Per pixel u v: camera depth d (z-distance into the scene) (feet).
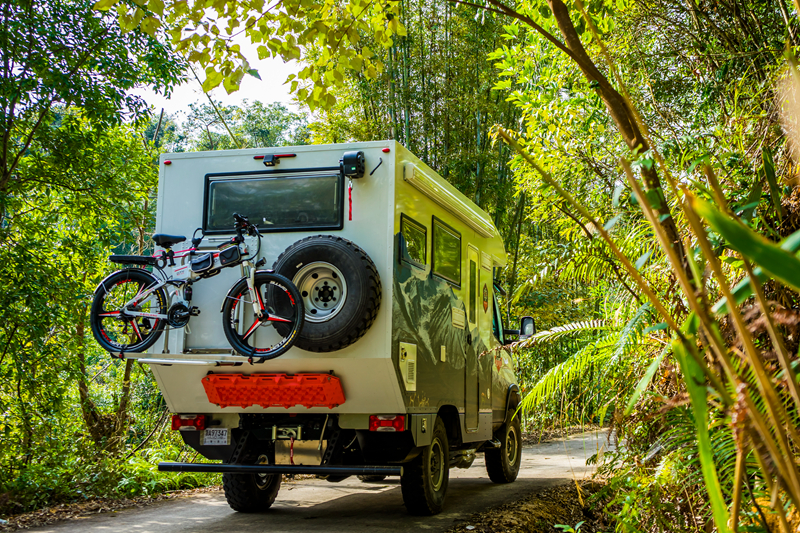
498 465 27.22
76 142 29.68
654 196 5.91
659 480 11.69
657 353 12.54
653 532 12.87
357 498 24.20
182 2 16.19
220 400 18.83
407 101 43.68
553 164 21.04
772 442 3.82
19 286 26.14
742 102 15.23
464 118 44.57
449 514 20.52
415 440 19.11
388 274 17.98
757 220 10.36
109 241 31.50
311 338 17.28
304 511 21.44
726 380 6.73
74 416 33.65
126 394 36.50
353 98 44.57
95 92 29.07
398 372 18.06
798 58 12.41
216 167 19.61
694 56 18.75
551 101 21.90
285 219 18.94
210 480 27.99
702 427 3.91
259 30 17.44
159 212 19.77
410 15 44.27
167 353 18.43
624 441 14.40
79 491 23.35
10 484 22.25
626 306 13.88
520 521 17.67
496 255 28.48
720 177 12.62
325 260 17.40
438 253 21.57
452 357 22.40
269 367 18.53
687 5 18.60
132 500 23.65
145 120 31.63
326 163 18.89
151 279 18.85
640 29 19.94
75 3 28.50
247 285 17.65
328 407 18.67
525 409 14.55
